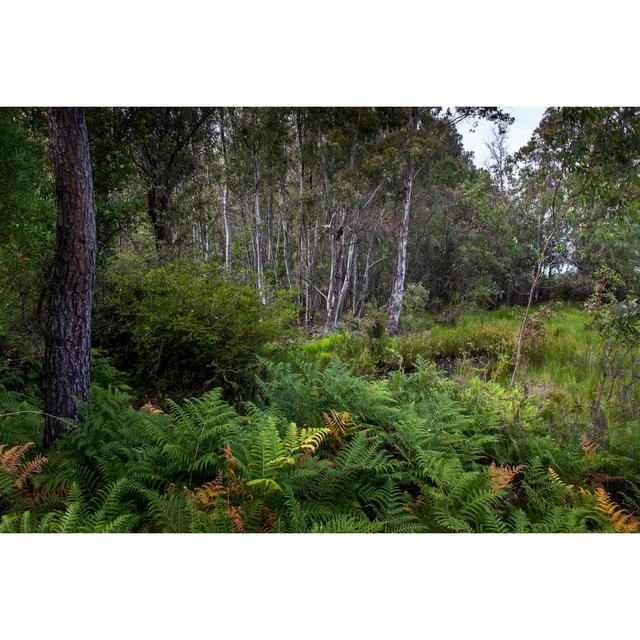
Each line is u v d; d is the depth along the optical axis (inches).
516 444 167.0
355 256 846.5
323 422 161.6
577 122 222.7
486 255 792.3
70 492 111.8
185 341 242.4
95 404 152.3
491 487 128.3
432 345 422.0
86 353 145.9
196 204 572.7
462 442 166.4
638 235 522.9
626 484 156.9
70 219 136.7
